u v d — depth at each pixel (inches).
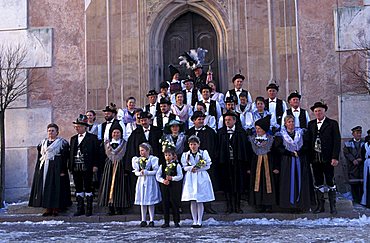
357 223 341.1
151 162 353.1
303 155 371.6
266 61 504.1
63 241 272.1
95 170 398.9
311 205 378.0
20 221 388.8
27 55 534.3
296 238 268.7
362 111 483.8
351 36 493.4
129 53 521.7
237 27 511.8
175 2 527.8
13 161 521.0
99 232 311.4
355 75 487.5
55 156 401.7
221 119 394.3
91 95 522.0
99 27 529.0
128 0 528.1
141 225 344.2
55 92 527.8
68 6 536.1
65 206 402.9
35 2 540.4
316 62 497.4
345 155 450.0
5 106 489.7
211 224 347.9
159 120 406.3
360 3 496.1
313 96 494.3
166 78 535.2
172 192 339.0
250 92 502.6
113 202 379.2
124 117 427.2
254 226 331.9
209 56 533.3
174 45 538.9
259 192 372.5
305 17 503.2
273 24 506.9
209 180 340.2
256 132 382.6
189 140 343.3
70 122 522.6
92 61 525.7
